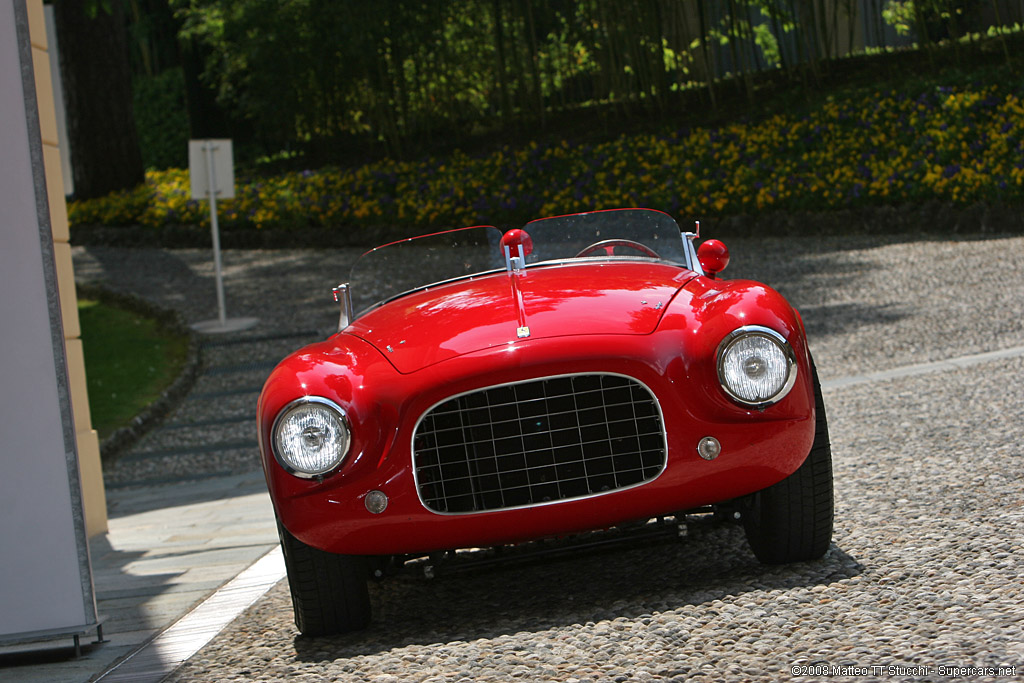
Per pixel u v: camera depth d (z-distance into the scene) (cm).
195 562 764
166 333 2095
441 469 477
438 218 2809
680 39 2814
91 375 1814
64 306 953
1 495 539
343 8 3058
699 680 385
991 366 1056
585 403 477
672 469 471
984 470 664
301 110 3359
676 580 529
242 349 1873
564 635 459
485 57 3130
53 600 542
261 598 624
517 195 2727
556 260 646
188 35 3516
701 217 2462
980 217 2047
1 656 559
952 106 2216
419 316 546
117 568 786
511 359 466
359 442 470
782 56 2861
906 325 1392
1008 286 1530
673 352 477
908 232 2156
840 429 882
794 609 451
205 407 1567
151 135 4238
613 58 2861
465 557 511
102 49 3488
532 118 3108
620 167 2627
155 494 1162
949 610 427
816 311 1574
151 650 539
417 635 499
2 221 534
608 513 475
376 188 2988
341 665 463
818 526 510
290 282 2445
